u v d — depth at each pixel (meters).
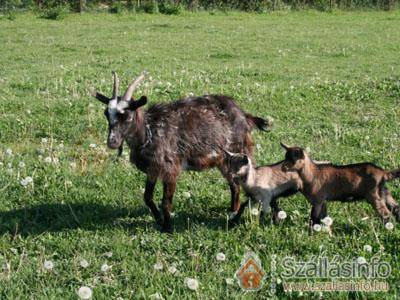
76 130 6.06
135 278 3.65
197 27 15.38
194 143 4.25
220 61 10.59
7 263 3.77
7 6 17.45
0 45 12.10
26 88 7.82
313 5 20.25
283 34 14.37
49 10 17.22
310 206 4.39
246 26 15.88
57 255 3.94
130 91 4.14
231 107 4.43
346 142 5.74
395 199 4.39
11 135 6.00
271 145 5.62
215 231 4.10
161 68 9.55
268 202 4.11
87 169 5.11
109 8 18.56
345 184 3.94
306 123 6.38
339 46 12.55
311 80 8.49
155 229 4.20
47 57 10.75
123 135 4.06
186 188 4.76
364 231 4.01
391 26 16.34
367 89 7.74
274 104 6.96
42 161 5.23
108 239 4.07
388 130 6.07
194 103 4.34
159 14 18.09
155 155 4.16
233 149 4.42
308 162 3.97
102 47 11.95
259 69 9.54
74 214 4.34
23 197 4.65
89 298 3.46
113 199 4.62
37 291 3.58
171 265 3.76
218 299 3.45
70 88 7.63
